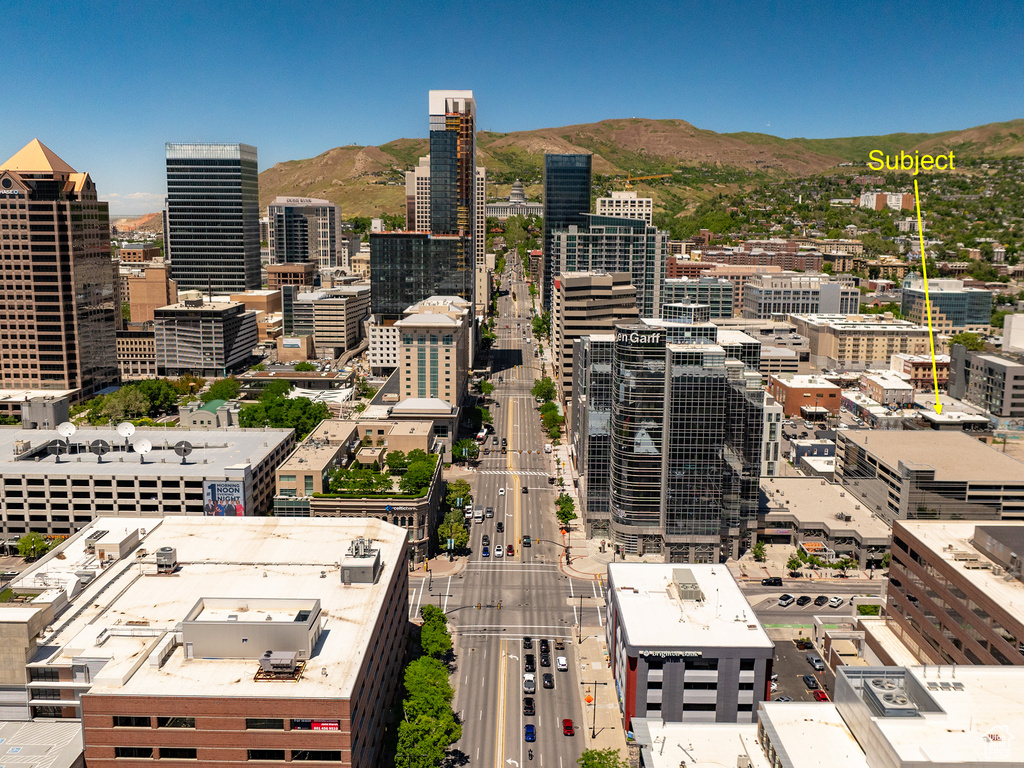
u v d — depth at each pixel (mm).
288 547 172375
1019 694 114688
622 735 162000
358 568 153625
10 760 114188
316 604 135125
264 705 115250
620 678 167750
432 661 170250
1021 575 153375
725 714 157375
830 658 190375
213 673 121750
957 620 157250
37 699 123812
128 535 170625
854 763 110125
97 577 156250
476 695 175375
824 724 118688
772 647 154875
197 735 116188
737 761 117875
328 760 117062
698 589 172125
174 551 157625
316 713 115500
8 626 122062
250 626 124938
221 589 151125
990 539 164250
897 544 185375
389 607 158000
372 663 136875
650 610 169125
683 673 155875
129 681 118938
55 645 129500
